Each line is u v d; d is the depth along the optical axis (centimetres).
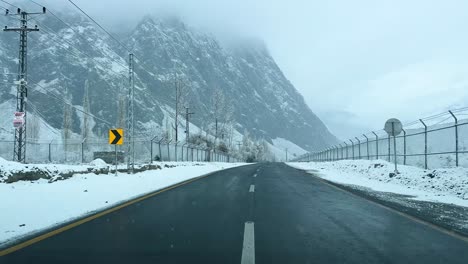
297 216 916
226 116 9938
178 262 537
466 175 1589
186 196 1316
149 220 853
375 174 2425
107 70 17138
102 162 2812
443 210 1027
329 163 4862
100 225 794
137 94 15638
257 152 13962
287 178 2331
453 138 2017
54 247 615
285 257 563
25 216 866
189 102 7550
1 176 1382
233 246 625
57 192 1255
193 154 5866
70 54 18425
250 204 1121
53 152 5053
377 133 3300
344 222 843
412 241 671
